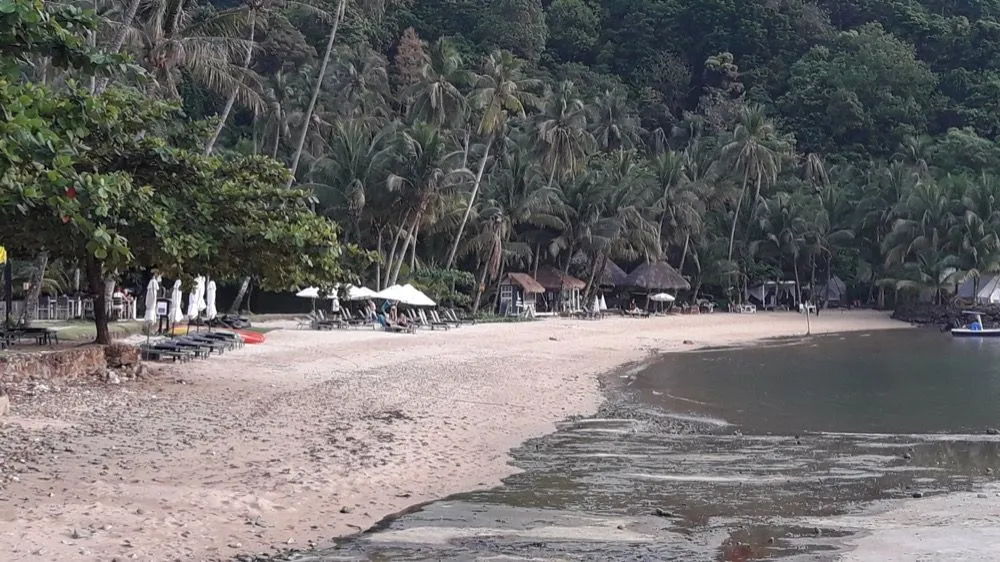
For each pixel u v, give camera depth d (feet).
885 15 389.19
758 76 359.25
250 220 60.80
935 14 385.09
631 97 345.92
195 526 29.63
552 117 196.13
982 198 231.91
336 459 41.68
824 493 39.06
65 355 58.85
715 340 155.02
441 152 161.27
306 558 27.78
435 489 38.11
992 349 141.79
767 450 50.21
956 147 292.40
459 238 181.98
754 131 259.39
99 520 28.91
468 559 28.12
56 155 30.45
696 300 258.37
